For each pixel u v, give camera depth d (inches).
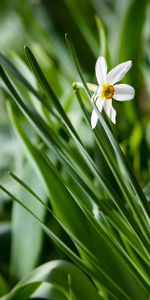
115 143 28.1
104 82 27.4
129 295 34.1
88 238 35.7
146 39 71.7
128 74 56.2
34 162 38.3
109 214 31.1
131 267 33.2
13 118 40.3
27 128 55.5
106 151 30.0
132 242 31.6
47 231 31.9
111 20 78.1
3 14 88.5
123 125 55.9
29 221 44.3
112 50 68.6
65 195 37.2
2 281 41.9
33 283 34.5
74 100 53.8
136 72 58.5
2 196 56.1
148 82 58.8
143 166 52.1
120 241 34.4
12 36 85.5
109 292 33.6
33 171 45.9
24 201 44.8
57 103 28.9
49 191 37.2
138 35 58.2
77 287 33.9
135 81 58.5
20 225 44.6
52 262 34.9
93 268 34.7
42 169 37.9
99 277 32.6
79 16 68.6
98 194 35.6
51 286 36.0
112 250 35.0
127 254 32.3
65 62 69.5
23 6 85.5
